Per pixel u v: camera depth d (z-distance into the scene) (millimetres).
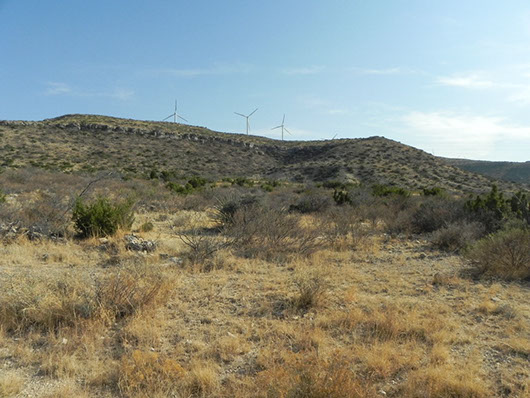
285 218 13414
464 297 7656
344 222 14617
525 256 9336
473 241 12398
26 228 12086
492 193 15836
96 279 7184
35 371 4703
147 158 75000
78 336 5535
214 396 4211
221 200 17703
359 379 4371
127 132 88625
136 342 5500
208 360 4961
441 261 11000
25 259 9609
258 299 7309
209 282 8320
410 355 5102
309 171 74188
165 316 6445
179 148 87000
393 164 74562
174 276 8367
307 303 7027
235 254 10992
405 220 16641
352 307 6945
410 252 12258
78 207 12812
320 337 5578
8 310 5984
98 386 4414
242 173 78500
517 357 5223
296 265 9969
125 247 11000
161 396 4121
